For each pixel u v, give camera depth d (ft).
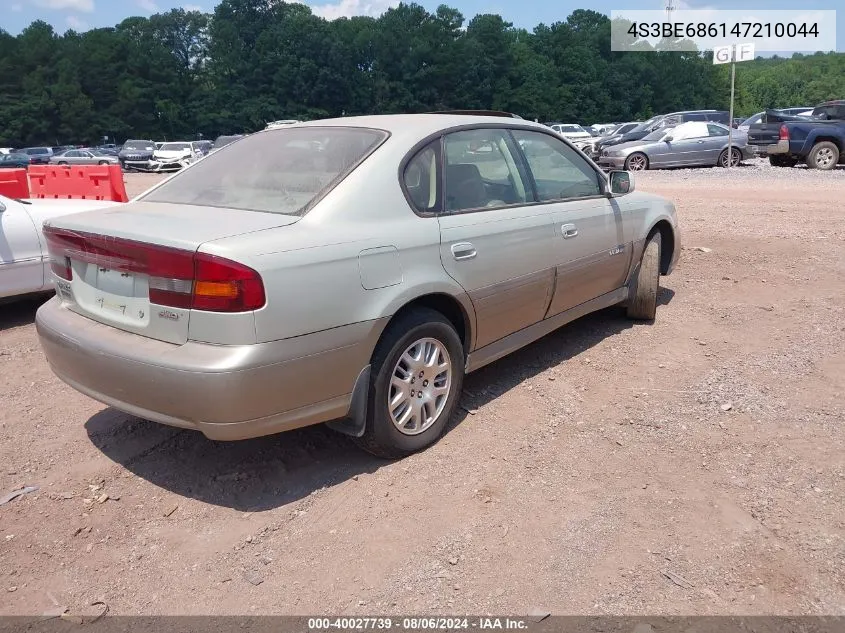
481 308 12.87
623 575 8.95
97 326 10.94
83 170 32.40
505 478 11.21
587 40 346.33
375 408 11.12
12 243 19.74
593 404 13.80
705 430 12.53
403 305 11.18
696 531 9.74
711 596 8.54
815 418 12.82
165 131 302.86
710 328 18.17
